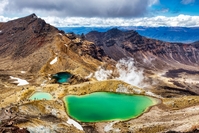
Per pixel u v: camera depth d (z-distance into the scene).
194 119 105.62
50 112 121.06
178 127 100.50
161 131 102.25
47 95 163.25
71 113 131.88
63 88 174.00
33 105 122.06
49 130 96.31
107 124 118.81
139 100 153.12
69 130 104.38
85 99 155.00
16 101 150.12
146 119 121.69
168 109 134.50
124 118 125.06
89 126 117.00
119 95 162.62
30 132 88.75
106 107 140.88
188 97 150.75
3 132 82.38
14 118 97.88
